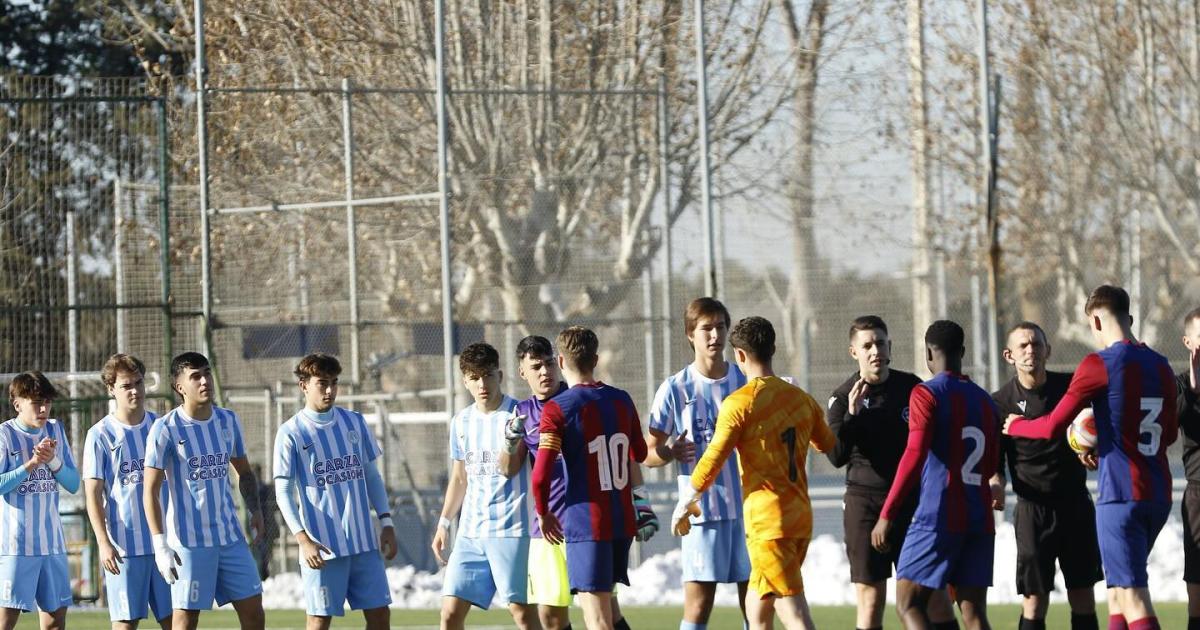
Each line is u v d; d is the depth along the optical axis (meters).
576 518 23.95
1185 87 45.38
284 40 55.28
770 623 23.52
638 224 47.28
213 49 56.66
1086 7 45.69
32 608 29.52
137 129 47.94
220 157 51.38
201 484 26.95
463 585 26.92
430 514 46.09
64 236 47.62
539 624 27.05
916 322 44.06
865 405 25.36
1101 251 45.16
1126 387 24.02
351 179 46.97
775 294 44.56
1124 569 23.95
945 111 44.88
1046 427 24.53
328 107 51.88
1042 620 26.34
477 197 48.84
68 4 87.12
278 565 46.38
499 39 53.94
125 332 47.34
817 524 46.94
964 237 44.34
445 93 44.00
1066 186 45.34
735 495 25.94
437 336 46.09
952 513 23.41
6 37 87.31
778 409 23.47
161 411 43.38
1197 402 26.17
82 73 86.56
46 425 30.08
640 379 46.34
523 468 26.83
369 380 48.25
